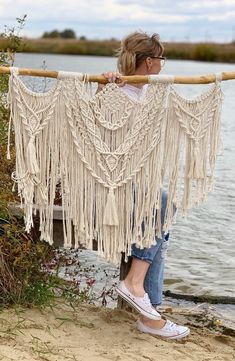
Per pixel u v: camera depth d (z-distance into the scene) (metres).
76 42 48.88
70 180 4.77
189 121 4.81
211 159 4.88
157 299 5.16
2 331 4.61
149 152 4.78
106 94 4.74
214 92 4.85
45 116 4.70
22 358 4.27
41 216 4.77
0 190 5.27
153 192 4.80
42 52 48.03
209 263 7.46
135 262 4.95
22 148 4.69
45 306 5.11
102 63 34.22
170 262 7.44
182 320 5.72
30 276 5.27
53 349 4.48
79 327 4.91
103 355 4.52
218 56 49.00
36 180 4.71
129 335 4.90
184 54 49.56
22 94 4.65
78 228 4.81
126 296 4.92
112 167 4.77
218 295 6.47
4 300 5.06
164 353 4.70
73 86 4.70
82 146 4.75
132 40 5.01
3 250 5.10
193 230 8.51
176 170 4.82
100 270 6.60
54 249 5.58
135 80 4.74
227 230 8.58
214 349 4.96
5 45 5.98
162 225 4.96
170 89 4.78
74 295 5.54
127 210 4.80
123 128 4.77
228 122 16.83
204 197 4.92
